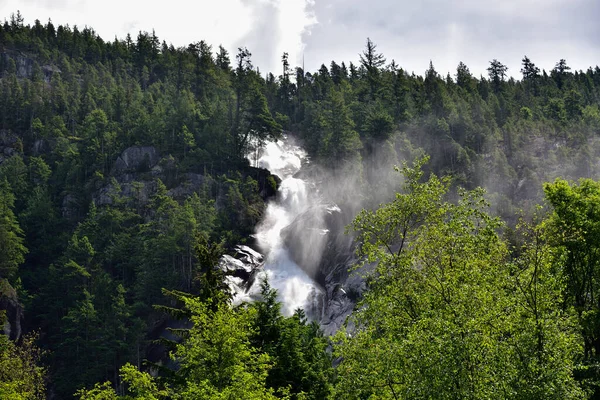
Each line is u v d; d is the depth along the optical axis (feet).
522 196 377.50
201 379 91.30
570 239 102.01
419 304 85.46
